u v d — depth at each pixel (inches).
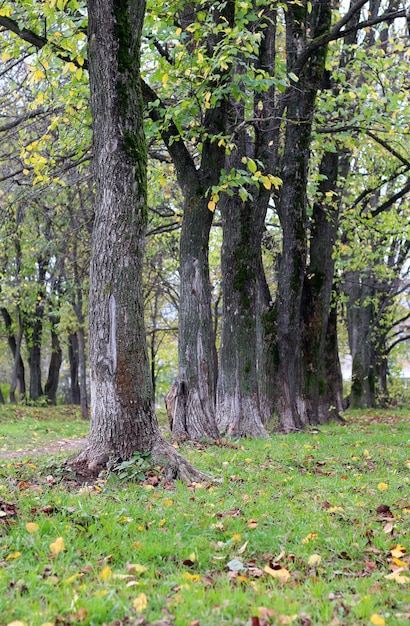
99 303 287.0
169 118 401.7
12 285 1000.9
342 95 518.9
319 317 650.2
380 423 716.7
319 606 146.3
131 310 287.1
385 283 1066.7
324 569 178.1
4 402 1229.1
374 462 374.0
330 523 220.1
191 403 444.1
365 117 541.3
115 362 286.4
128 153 286.4
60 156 495.8
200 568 174.4
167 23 416.8
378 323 1163.3
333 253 684.1
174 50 437.7
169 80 419.5
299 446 439.8
